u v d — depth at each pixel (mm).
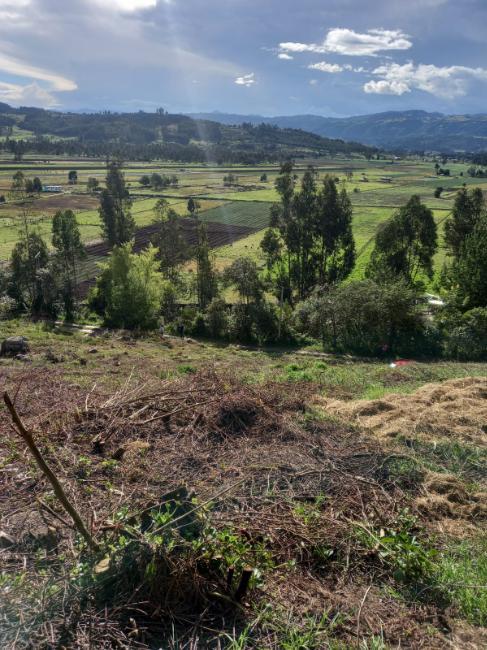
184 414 6914
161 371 12844
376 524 4789
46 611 3309
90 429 6340
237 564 3855
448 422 7930
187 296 44625
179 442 6188
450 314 25375
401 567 4164
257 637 3395
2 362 13430
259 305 30031
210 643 3338
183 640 3342
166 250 51188
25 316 36250
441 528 4949
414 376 14172
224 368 14023
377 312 24531
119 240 56375
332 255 44531
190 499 4539
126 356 17516
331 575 4148
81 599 3441
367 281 26688
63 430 6184
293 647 3287
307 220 42719
